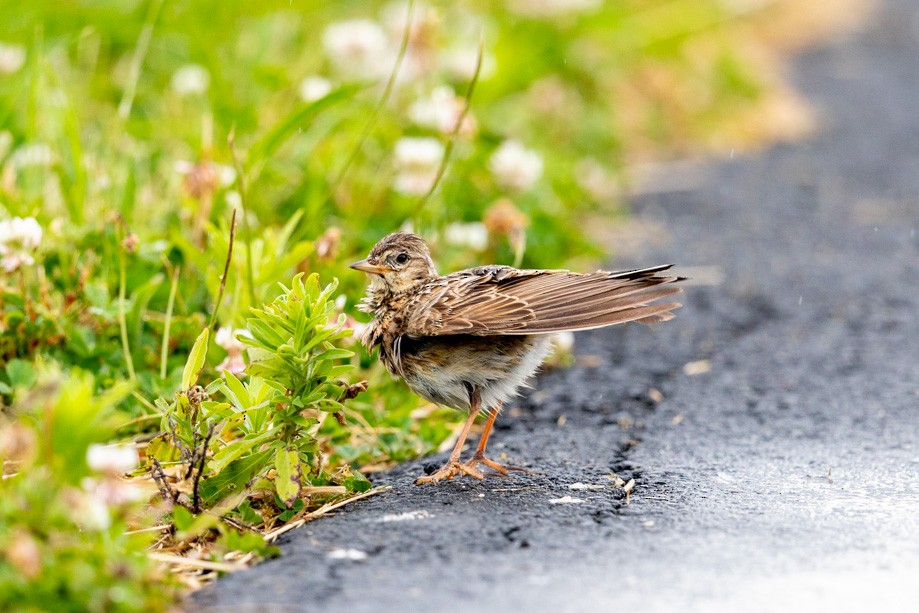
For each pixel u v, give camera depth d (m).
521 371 9.07
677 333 13.15
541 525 7.73
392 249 9.71
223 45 17.52
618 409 10.80
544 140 18.64
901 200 18.88
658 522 7.79
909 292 14.48
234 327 10.04
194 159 13.67
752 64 27.48
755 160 21.42
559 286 8.72
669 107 22.66
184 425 8.20
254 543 7.29
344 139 14.33
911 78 29.61
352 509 8.25
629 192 19.16
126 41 16.98
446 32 18.72
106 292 10.27
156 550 7.54
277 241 10.83
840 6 38.59
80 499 6.37
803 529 7.61
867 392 11.09
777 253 16.16
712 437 9.92
